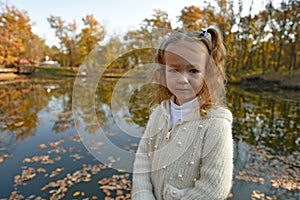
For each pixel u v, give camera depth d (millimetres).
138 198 854
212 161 727
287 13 16797
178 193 769
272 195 2492
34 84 14117
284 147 3912
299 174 2939
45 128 4805
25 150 3625
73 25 21969
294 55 16281
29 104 7660
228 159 736
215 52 786
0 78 17484
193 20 15469
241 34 17609
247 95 10547
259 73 16500
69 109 6824
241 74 16812
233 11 16875
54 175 2838
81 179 2744
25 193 2475
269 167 3121
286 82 13531
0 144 3893
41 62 26641
